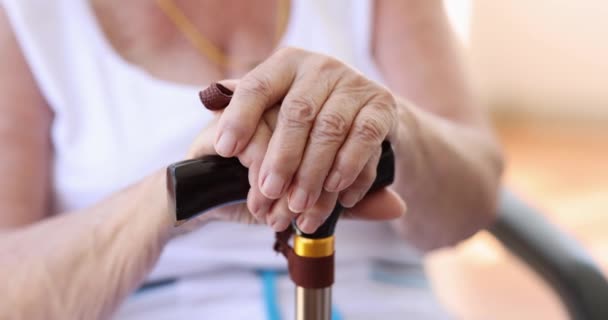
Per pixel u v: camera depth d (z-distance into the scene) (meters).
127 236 0.67
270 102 0.57
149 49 0.87
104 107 0.85
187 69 0.87
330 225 0.57
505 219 0.83
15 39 0.83
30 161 0.82
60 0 0.83
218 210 0.61
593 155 2.85
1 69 0.82
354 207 0.61
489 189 0.84
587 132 3.09
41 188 0.84
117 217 0.69
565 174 2.67
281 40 0.90
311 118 0.55
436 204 0.81
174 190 0.54
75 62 0.84
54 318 0.67
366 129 0.56
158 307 0.83
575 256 0.78
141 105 0.85
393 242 0.92
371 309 0.86
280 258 0.86
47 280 0.67
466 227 0.85
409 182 0.76
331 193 0.56
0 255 0.70
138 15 0.87
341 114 0.56
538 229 0.81
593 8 2.98
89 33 0.84
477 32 3.14
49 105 0.85
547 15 3.05
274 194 0.55
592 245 2.13
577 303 0.75
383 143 0.60
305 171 0.55
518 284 1.92
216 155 0.57
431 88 0.90
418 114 0.76
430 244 0.88
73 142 0.85
